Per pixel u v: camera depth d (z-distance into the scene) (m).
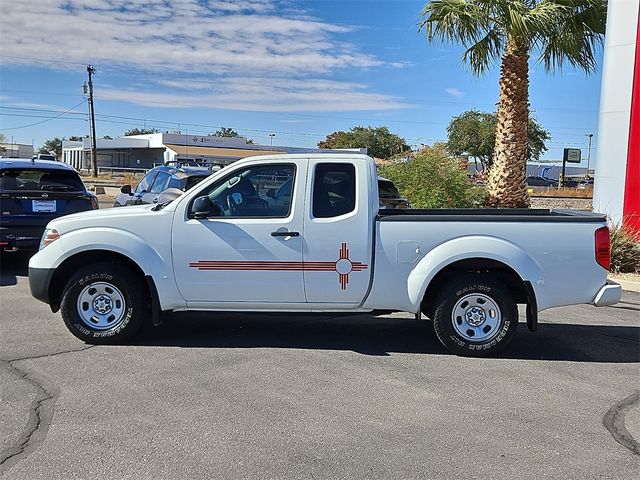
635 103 13.10
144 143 78.81
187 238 6.23
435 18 14.34
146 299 6.50
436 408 4.90
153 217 6.29
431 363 6.04
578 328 7.57
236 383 5.36
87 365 5.76
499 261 6.11
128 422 4.51
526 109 14.52
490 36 15.10
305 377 5.55
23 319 7.43
